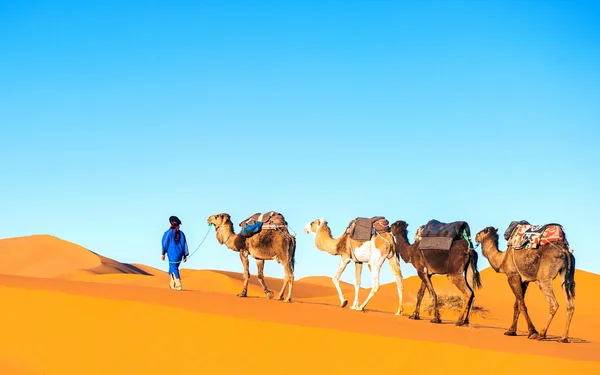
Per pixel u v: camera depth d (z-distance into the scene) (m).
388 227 20.83
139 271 84.75
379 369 13.63
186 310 17.27
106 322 17.75
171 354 15.94
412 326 16.62
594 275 47.16
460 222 18.70
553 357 12.59
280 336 15.39
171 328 16.83
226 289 53.72
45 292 19.58
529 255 16.59
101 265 75.31
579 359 12.50
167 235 22.56
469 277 18.47
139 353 16.27
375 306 37.84
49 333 17.78
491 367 12.83
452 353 13.38
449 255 18.61
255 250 21.97
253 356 15.08
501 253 17.67
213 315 16.72
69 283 22.20
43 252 77.75
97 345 16.92
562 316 38.34
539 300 42.34
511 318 36.81
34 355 16.97
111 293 19.67
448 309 34.59
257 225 21.81
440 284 44.31
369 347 14.26
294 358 14.64
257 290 55.50
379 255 20.72
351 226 21.22
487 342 14.37
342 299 21.44
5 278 22.94
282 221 21.89
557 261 16.19
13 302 19.38
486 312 36.66
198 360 15.48
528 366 12.57
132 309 17.95
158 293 20.14
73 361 16.50
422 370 13.29
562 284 16.36
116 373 15.75
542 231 16.52
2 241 81.06
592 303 42.12
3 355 17.12
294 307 18.95
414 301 35.94
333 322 16.33
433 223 19.33
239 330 16.00
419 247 19.20
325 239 21.80
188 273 64.12
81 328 17.72
